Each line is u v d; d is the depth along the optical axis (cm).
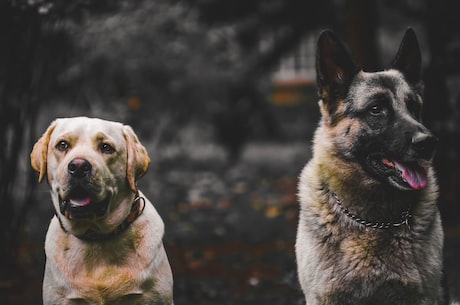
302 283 633
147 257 594
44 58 964
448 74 1309
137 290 586
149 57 1391
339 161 629
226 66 1781
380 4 1730
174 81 1590
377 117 623
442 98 1259
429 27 1271
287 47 1952
